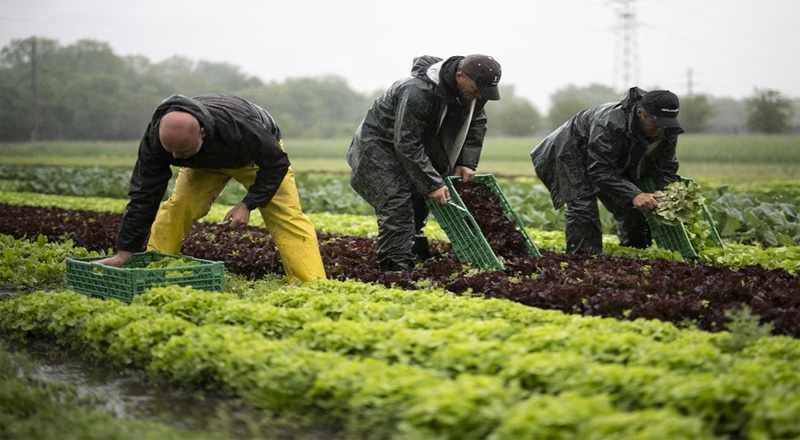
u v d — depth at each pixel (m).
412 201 11.39
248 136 8.62
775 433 4.82
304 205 25.50
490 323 6.77
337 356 6.12
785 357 6.10
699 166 39.41
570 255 11.17
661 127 10.80
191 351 6.58
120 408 6.41
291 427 5.73
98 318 7.69
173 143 7.99
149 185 8.67
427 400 5.06
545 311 7.47
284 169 9.01
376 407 5.35
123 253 9.03
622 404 5.28
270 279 10.72
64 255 12.01
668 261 10.66
